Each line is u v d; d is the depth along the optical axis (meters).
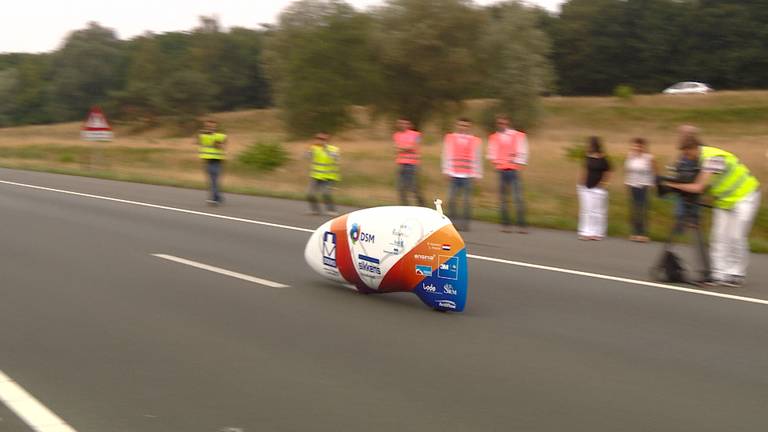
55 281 9.91
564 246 13.45
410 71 46.81
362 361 6.59
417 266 8.41
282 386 5.93
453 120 48.78
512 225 16.44
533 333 7.56
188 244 13.08
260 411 5.40
